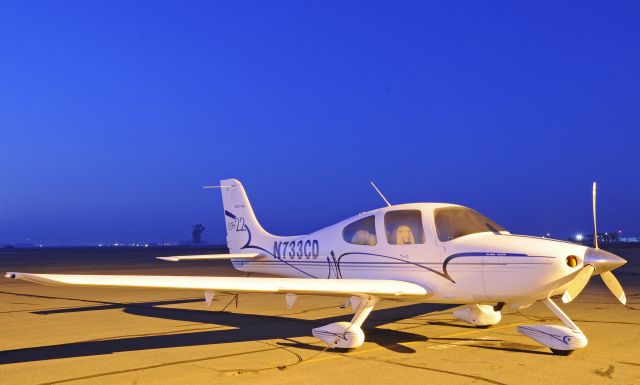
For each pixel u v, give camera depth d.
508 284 6.63
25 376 5.54
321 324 8.92
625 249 57.12
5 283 18.66
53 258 46.03
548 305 6.78
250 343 7.25
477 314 8.23
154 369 5.80
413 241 7.51
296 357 6.36
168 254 58.41
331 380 5.32
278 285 6.61
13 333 8.08
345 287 6.72
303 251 9.41
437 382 5.22
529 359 6.16
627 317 9.39
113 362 6.12
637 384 5.11
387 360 6.17
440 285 7.17
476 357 6.29
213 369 5.79
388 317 9.50
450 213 7.43
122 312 10.53
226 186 11.60
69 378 5.46
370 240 8.09
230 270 26.09
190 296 13.56
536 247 6.55
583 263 6.32
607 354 6.41
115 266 30.53
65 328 8.53
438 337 7.58
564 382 5.18
